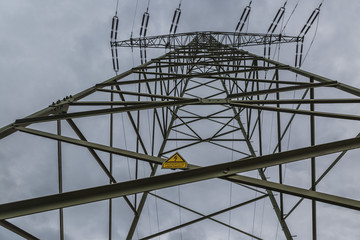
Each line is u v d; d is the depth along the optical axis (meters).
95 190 4.02
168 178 4.27
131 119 10.13
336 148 4.66
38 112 6.82
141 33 19.75
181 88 18.38
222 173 4.42
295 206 8.86
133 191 4.09
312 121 7.58
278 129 9.77
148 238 10.29
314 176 6.75
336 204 4.02
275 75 12.40
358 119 5.90
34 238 5.30
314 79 9.86
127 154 5.02
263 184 4.25
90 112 6.77
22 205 3.80
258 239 10.34
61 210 6.11
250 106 7.32
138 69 12.58
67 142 5.44
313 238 6.42
